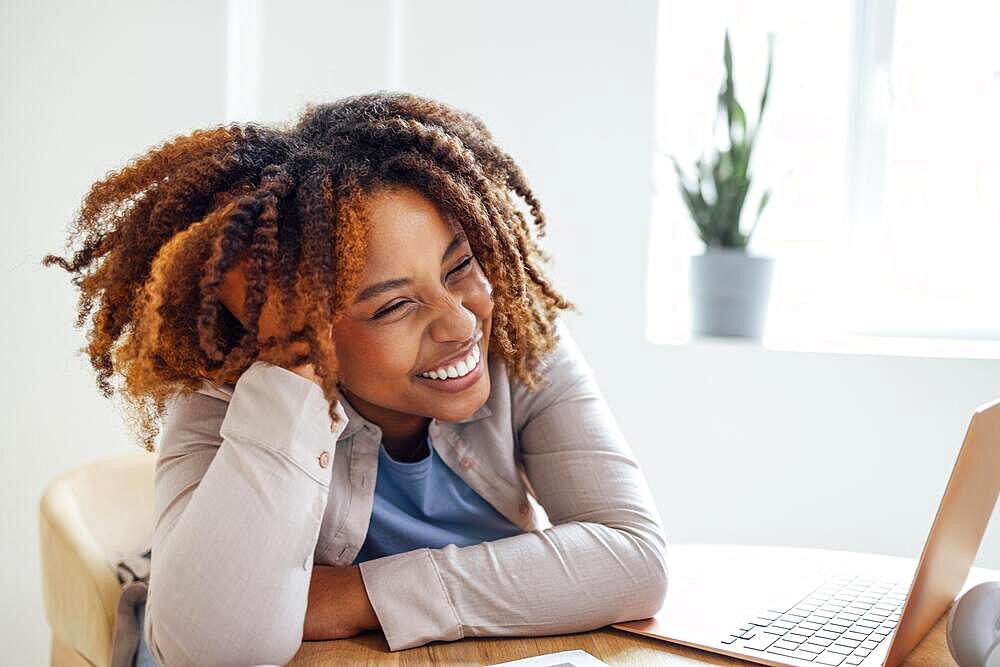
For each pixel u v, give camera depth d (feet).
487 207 3.52
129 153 6.41
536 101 7.64
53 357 6.25
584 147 7.67
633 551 3.49
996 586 3.05
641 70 7.61
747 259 7.69
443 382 3.44
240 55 6.80
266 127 3.62
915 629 3.14
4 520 6.16
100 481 4.33
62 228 6.27
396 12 7.20
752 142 7.67
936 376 7.18
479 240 3.43
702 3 8.40
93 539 4.01
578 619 3.35
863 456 7.34
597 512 3.73
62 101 6.25
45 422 6.24
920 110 8.23
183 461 3.38
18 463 6.18
